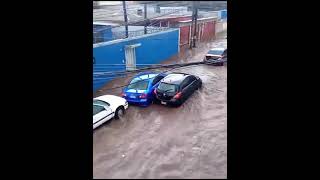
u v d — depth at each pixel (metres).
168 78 19.19
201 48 31.92
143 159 13.12
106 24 28.59
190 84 19.42
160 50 28.41
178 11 39.22
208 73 23.41
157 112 17.78
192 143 14.30
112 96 17.80
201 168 12.39
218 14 41.31
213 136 14.80
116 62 22.95
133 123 16.41
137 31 28.03
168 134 15.20
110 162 12.85
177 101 17.98
